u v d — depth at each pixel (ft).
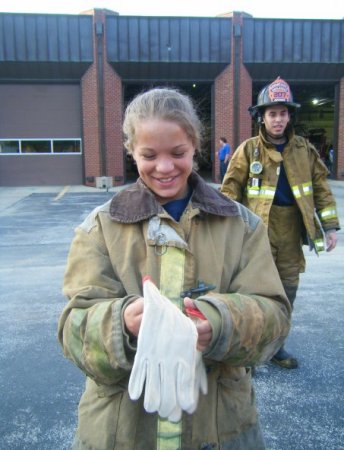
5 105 63.62
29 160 65.10
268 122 10.07
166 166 4.17
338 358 11.87
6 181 65.16
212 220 4.57
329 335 13.28
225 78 64.03
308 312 15.10
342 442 8.55
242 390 4.66
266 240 4.79
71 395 10.23
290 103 9.80
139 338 3.57
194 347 3.63
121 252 4.40
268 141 10.36
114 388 4.35
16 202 46.34
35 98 63.72
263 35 63.00
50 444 8.58
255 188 10.51
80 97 63.98
